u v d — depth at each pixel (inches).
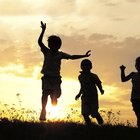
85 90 568.1
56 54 510.3
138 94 548.7
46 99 504.1
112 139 438.9
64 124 475.8
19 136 416.2
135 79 553.9
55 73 506.9
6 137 412.2
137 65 554.3
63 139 419.8
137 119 550.0
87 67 567.5
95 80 563.5
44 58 512.1
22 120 489.4
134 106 553.3
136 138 447.2
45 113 498.0
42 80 509.0
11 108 508.4
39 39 503.5
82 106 569.3
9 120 479.2
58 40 507.2
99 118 565.3
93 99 568.1
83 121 553.9
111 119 541.0
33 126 447.2
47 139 416.2
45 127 447.8
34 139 412.5
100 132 452.4
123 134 454.3
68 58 510.9
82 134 437.1
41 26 498.9
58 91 509.0
